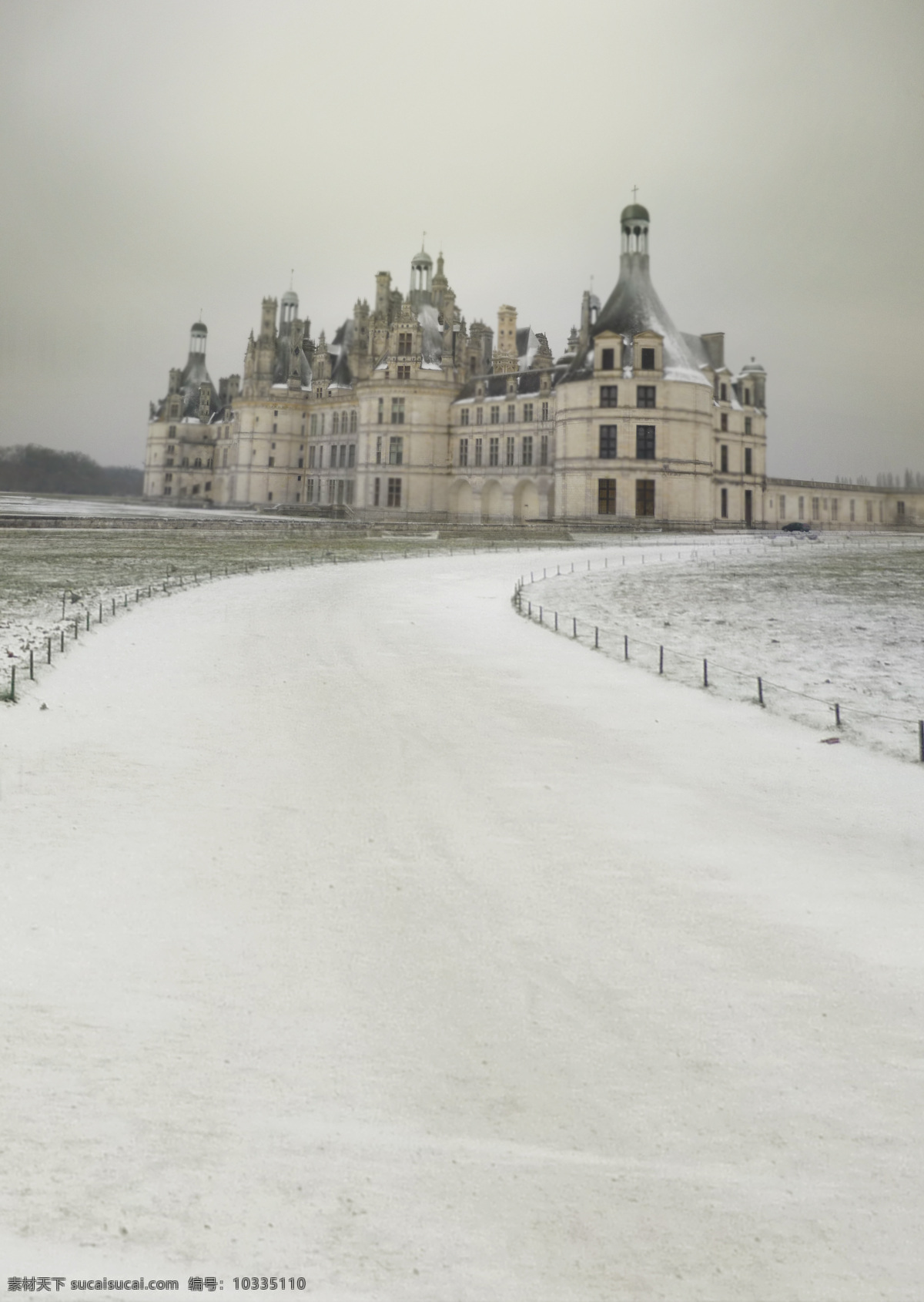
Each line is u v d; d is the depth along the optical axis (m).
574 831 15.81
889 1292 6.76
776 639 36.72
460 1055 9.39
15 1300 6.27
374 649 32.91
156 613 39.00
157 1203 7.31
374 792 17.45
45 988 10.27
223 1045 9.39
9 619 34.12
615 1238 7.18
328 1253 6.91
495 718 23.50
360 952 11.40
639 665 31.58
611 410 122.56
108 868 13.45
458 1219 7.30
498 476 142.25
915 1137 8.38
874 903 13.22
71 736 20.06
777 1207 7.54
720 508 138.25
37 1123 8.12
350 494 166.12
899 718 24.52
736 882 13.84
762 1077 9.18
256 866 13.84
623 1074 9.16
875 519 170.38
